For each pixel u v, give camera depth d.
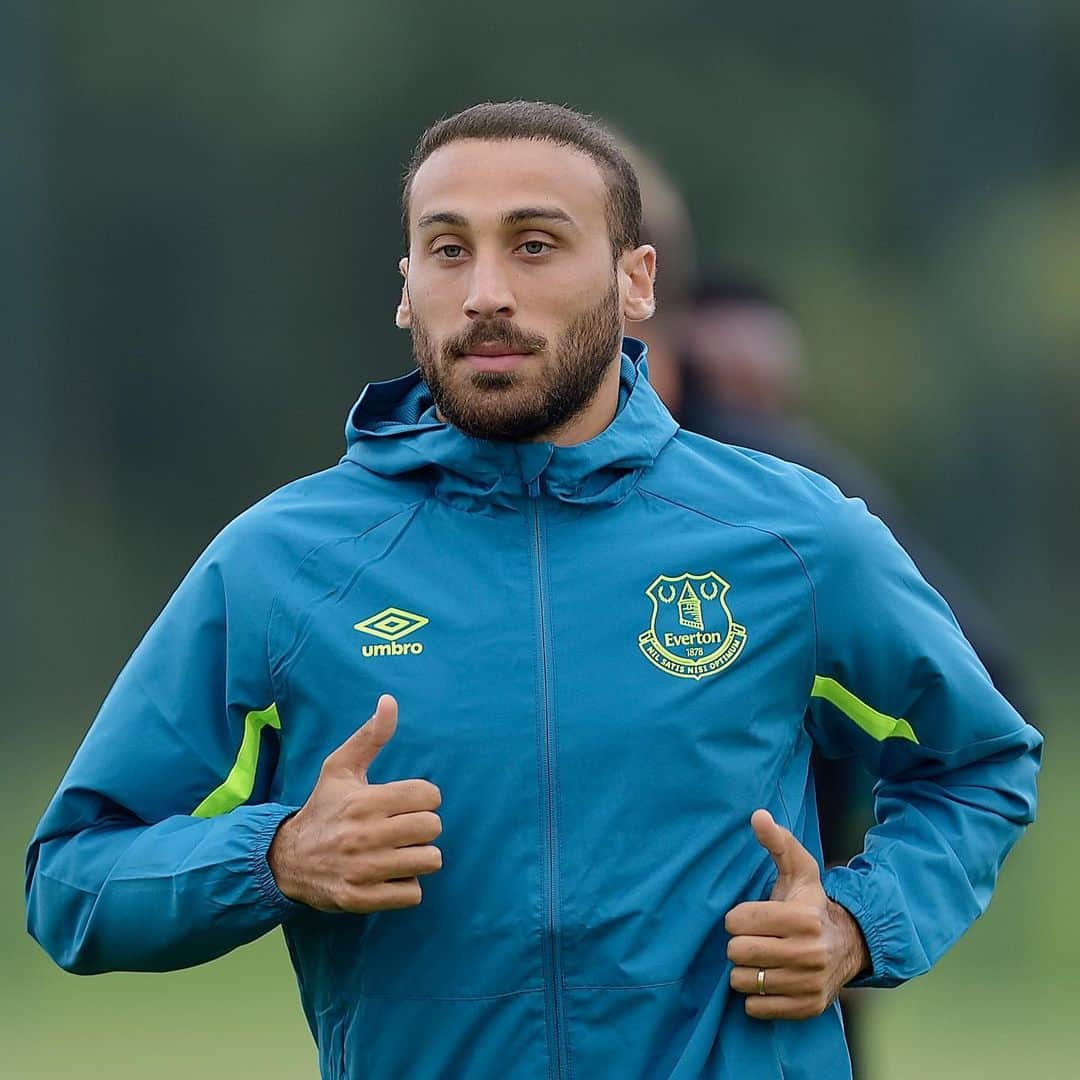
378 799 7.82
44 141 50.53
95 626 46.75
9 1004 24.84
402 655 8.36
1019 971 26.00
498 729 8.24
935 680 8.76
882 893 8.62
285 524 8.64
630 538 8.59
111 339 50.00
